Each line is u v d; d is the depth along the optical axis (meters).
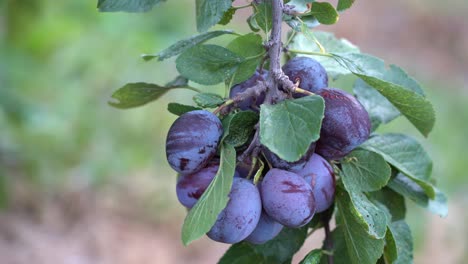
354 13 9.33
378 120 1.83
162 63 5.85
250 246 1.74
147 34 5.76
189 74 1.61
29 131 4.78
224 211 1.45
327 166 1.55
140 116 5.71
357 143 1.53
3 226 5.03
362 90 1.87
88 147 5.42
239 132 1.52
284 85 1.52
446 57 8.78
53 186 5.29
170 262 5.25
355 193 1.55
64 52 5.30
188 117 1.50
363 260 1.56
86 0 5.66
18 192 5.16
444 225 5.38
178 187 1.55
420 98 1.55
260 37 1.59
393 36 9.05
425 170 1.80
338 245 1.74
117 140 5.60
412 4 9.55
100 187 5.50
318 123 1.33
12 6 4.29
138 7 1.60
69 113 5.30
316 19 1.68
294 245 1.74
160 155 5.77
